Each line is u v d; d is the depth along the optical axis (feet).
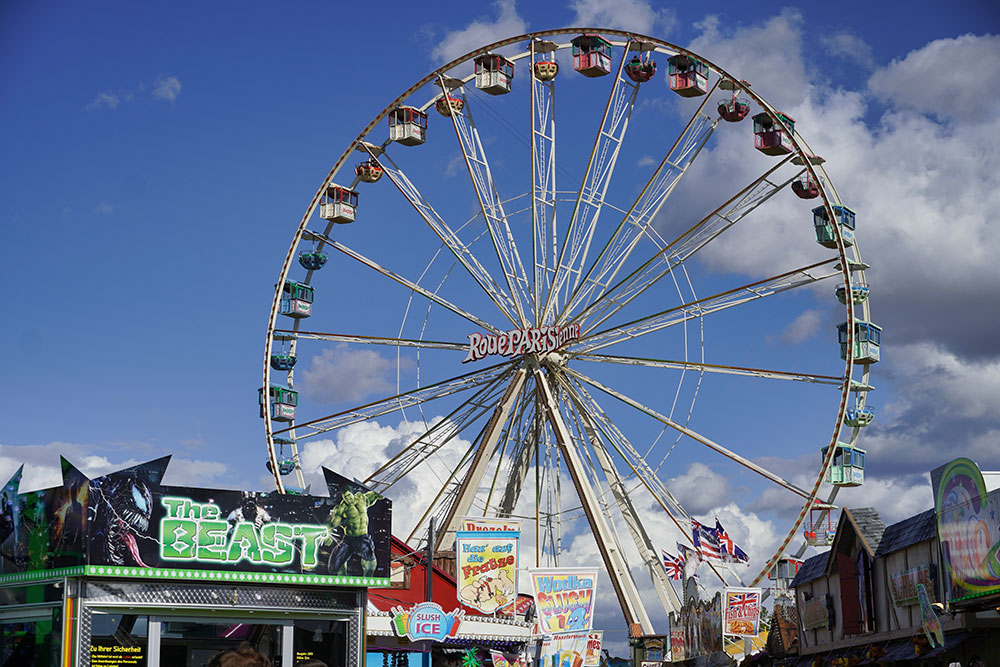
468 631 114.73
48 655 69.97
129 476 70.23
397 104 204.23
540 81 195.93
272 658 74.33
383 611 113.09
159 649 70.49
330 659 76.54
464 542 107.45
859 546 109.91
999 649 82.84
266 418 200.44
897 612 100.32
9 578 73.20
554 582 110.32
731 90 188.75
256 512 74.08
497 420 184.44
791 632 138.92
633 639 192.95
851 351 173.47
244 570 73.15
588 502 178.91
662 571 177.68
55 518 70.69
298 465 198.70
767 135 189.37
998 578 74.95
